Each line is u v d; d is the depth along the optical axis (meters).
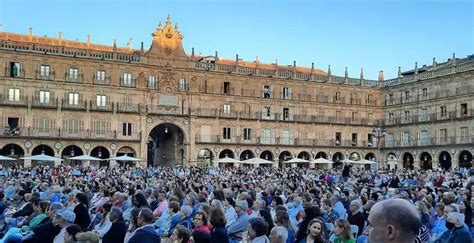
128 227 17.61
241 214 17.22
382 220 4.70
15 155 83.12
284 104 105.12
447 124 99.00
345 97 111.94
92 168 69.50
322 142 107.44
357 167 99.00
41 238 15.05
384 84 115.62
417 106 106.31
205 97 97.44
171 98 94.50
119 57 90.81
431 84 103.31
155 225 18.89
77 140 85.75
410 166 107.94
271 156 103.25
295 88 106.75
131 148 90.62
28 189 30.00
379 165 102.38
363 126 112.75
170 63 94.81
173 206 18.86
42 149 85.00
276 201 22.16
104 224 19.33
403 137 108.81
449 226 15.50
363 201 24.72
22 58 83.44
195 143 95.25
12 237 14.87
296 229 17.97
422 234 15.77
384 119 114.62
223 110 98.94
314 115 107.75
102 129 88.56
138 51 98.38
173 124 94.44
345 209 22.42
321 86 109.31
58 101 85.75
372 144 113.12
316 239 13.03
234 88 100.44
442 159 102.00
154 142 105.12
